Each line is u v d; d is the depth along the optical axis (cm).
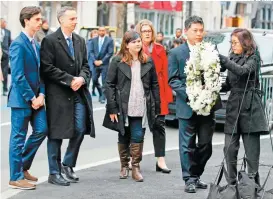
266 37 1594
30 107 930
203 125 923
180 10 4188
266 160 1187
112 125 984
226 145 898
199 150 934
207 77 868
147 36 1042
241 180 762
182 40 2019
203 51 872
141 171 1077
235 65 862
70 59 958
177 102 926
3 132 1477
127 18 5019
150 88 997
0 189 939
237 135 895
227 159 899
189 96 883
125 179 1016
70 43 964
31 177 982
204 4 4538
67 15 955
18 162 937
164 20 5425
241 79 881
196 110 884
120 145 1016
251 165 895
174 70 919
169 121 1636
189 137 926
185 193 930
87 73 976
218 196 746
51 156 969
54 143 967
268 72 1439
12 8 4338
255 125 882
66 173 988
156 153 1067
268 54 1538
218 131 1557
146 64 985
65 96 955
